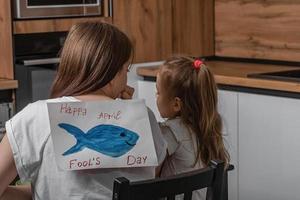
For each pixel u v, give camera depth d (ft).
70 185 4.54
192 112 6.97
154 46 12.90
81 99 4.67
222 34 14.05
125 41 4.85
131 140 4.61
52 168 4.56
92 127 4.53
